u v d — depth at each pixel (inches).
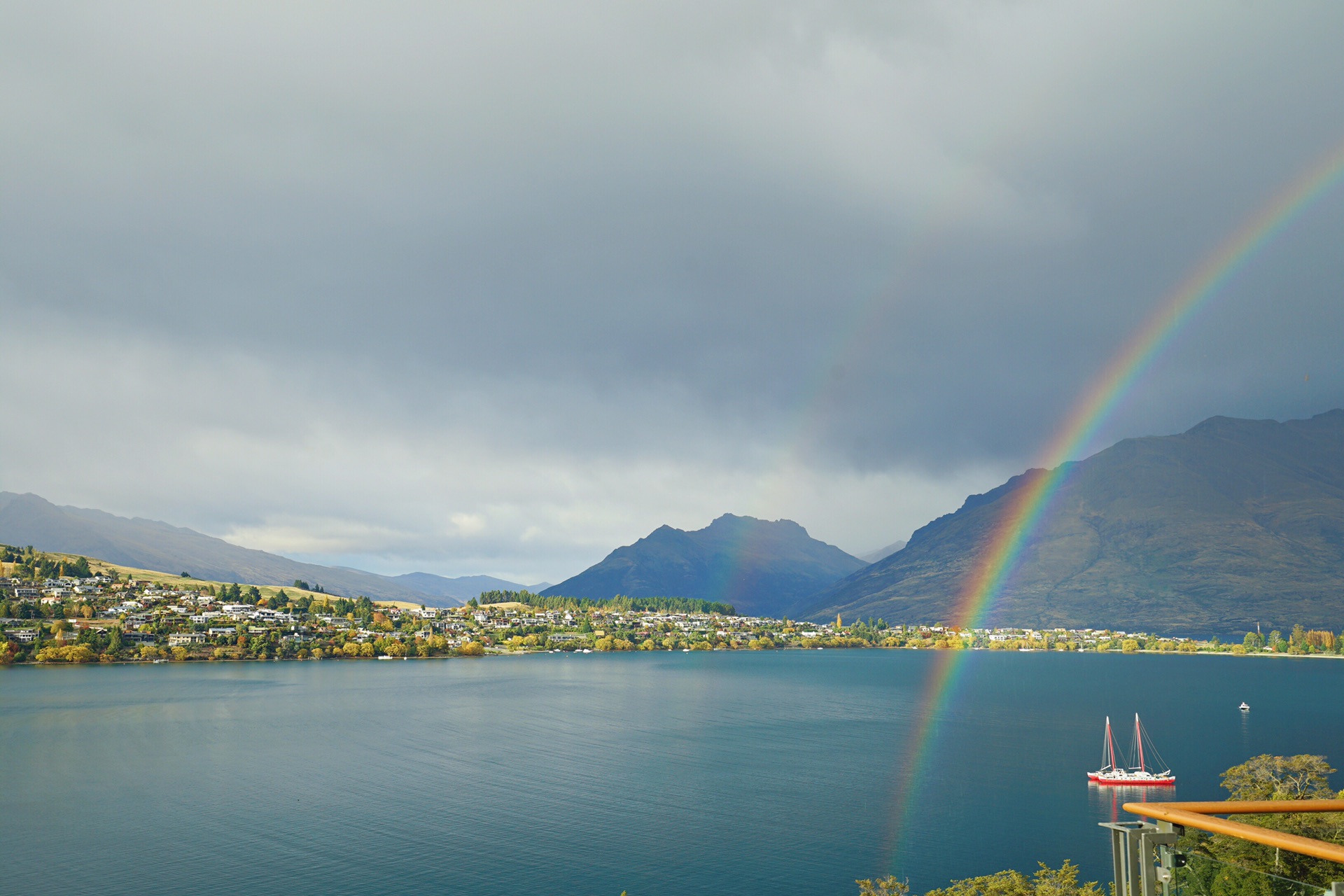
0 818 5861.2
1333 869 1198.9
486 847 5216.5
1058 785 7121.1
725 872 4817.9
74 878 4697.3
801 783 7091.5
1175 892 1141.7
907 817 5989.2
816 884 4660.4
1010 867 4960.6
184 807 6151.6
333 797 6471.5
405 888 4539.9
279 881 4645.7
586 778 7219.5
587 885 4621.1
